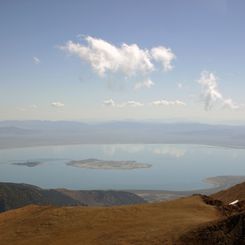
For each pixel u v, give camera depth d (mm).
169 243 40812
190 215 56781
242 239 37438
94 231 52438
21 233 56531
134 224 53031
